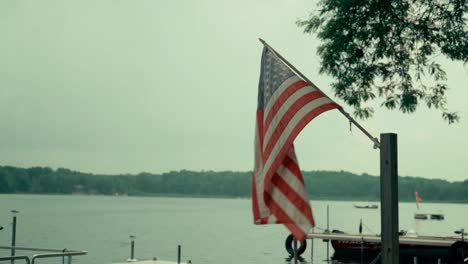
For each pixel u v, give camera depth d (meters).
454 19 13.09
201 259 48.00
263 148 6.97
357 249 36.19
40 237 69.19
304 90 6.93
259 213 7.04
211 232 86.00
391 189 6.95
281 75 7.06
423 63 13.67
